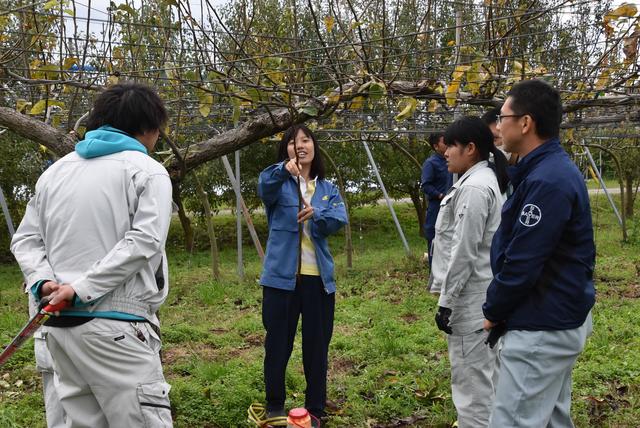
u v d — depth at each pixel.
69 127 4.53
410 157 10.42
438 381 4.88
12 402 4.84
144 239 2.70
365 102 4.55
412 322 7.18
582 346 2.90
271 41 4.76
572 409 4.46
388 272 10.16
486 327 3.01
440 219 3.88
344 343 6.12
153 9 4.36
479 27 5.26
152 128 3.04
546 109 2.85
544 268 2.82
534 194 2.75
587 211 2.83
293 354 5.84
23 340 2.67
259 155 14.04
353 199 15.23
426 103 6.03
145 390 2.74
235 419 4.45
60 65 4.02
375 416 4.50
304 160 4.31
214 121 6.58
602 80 4.82
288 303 4.22
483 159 3.72
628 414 4.39
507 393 2.88
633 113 6.22
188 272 11.56
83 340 2.68
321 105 4.28
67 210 2.79
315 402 4.29
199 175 13.77
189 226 14.92
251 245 15.76
